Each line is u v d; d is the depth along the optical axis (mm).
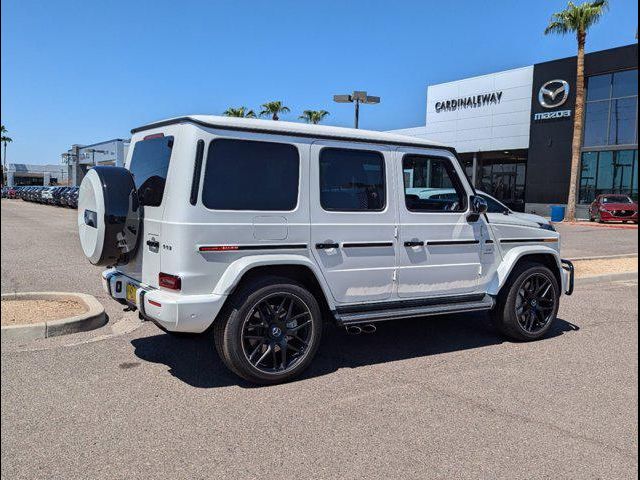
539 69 32906
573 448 3572
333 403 4234
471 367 5164
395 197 5176
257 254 4457
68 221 24844
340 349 5695
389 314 5047
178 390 4438
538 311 6184
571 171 29453
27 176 99312
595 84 30594
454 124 38469
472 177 41219
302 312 4707
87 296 7133
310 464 3320
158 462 3320
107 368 4914
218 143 4309
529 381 4801
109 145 52406
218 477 3166
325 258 4781
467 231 5629
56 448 3471
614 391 4582
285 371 4609
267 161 4516
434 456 3439
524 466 3338
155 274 4461
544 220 7387
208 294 4250
